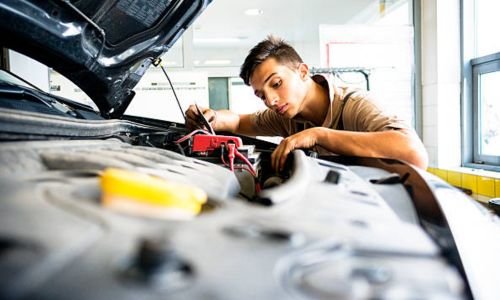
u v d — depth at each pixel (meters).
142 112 1.89
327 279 0.19
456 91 2.37
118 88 0.85
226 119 1.24
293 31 2.75
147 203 0.23
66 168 0.35
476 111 2.32
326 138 0.79
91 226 0.21
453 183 2.22
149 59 0.88
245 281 0.17
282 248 0.20
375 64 2.38
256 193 0.61
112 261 0.17
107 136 0.65
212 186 0.40
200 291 0.16
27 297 0.15
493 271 0.42
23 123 0.39
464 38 2.32
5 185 0.26
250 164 0.67
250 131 1.36
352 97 1.06
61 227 0.20
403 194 0.48
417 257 0.22
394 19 2.51
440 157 2.39
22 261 0.17
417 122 2.49
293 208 0.30
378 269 0.20
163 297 0.16
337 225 0.25
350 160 0.71
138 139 0.76
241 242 0.21
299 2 2.48
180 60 2.31
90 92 0.82
